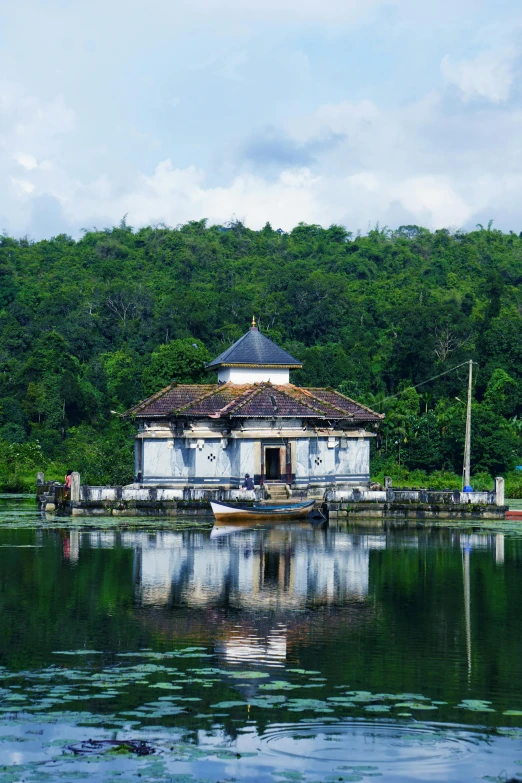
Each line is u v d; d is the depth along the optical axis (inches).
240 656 1039.6
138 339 6545.3
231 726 811.4
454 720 835.4
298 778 708.0
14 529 2284.7
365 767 729.0
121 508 2586.1
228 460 2726.4
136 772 714.8
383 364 5876.0
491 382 5231.3
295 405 2716.5
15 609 1291.8
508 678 967.6
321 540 2090.3
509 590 1470.2
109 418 5536.4
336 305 7062.0
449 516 2581.2
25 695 890.1
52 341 6023.6
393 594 1430.9
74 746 763.4
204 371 4168.3
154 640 1112.8
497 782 703.7
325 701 881.5
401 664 1018.1
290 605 1334.9
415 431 4419.3
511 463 4266.7
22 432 5113.2
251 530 2288.4
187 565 1695.4
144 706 860.0
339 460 2800.2
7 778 701.9
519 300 7175.2
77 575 1576.0
